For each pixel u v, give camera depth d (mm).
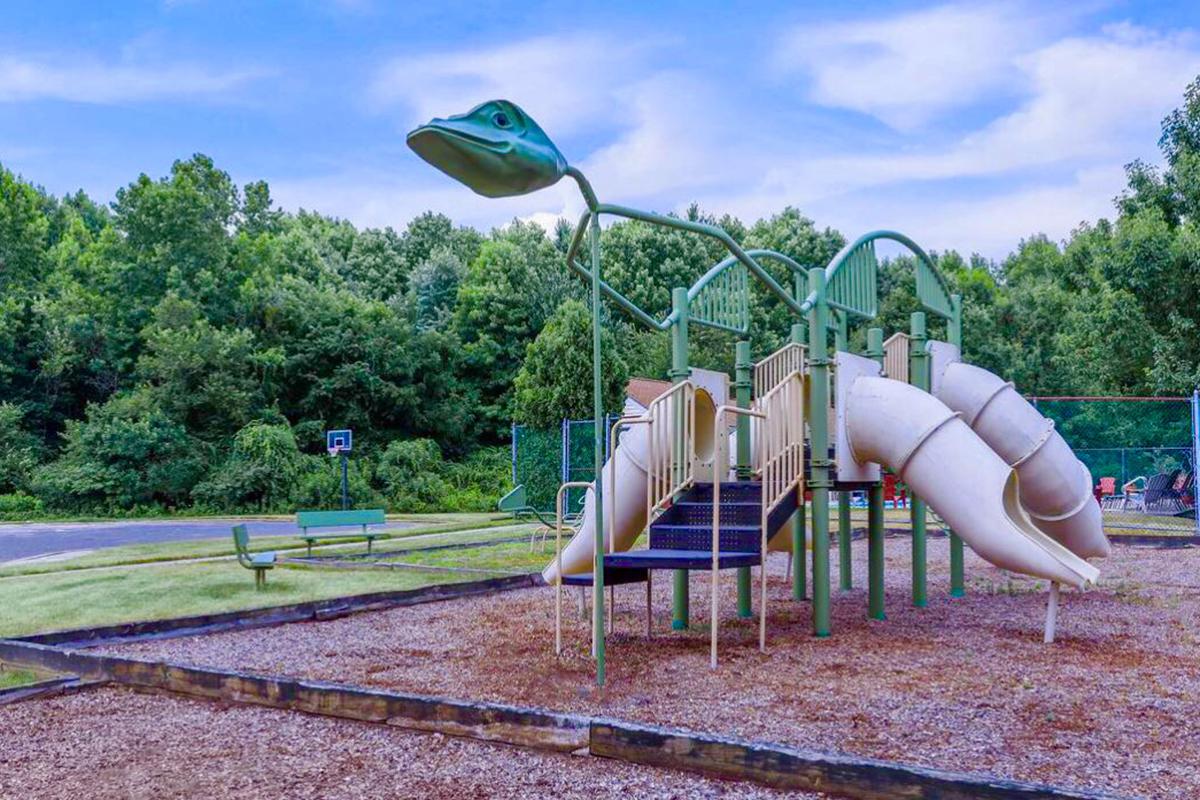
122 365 39156
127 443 31688
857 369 8008
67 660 6219
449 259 55250
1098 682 5680
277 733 4730
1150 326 25047
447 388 43750
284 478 33188
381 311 43156
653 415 7559
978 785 3273
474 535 18953
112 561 13727
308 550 14328
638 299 47281
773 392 7141
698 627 7875
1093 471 27203
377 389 40219
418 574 11836
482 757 4250
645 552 6773
